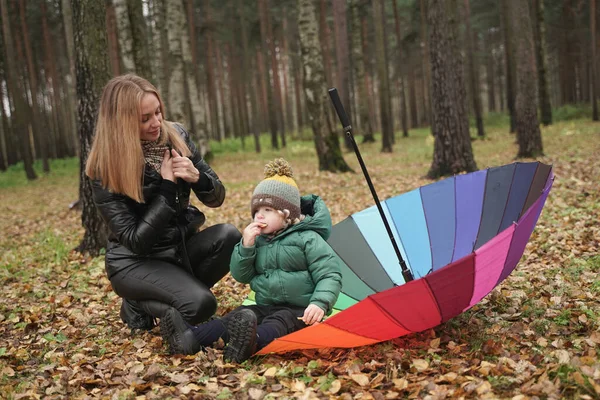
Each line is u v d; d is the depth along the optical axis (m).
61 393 3.01
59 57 38.53
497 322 3.60
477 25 37.66
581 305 3.76
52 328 4.30
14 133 34.09
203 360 3.20
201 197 3.72
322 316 3.15
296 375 3.02
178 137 3.64
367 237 4.10
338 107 3.58
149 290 3.55
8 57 22.00
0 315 4.70
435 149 12.34
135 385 2.96
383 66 20.56
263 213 3.42
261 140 31.62
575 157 12.70
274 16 37.78
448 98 12.02
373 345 3.38
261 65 38.53
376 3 20.55
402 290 2.71
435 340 3.26
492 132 25.95
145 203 3.53
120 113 3.27
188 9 29.36
